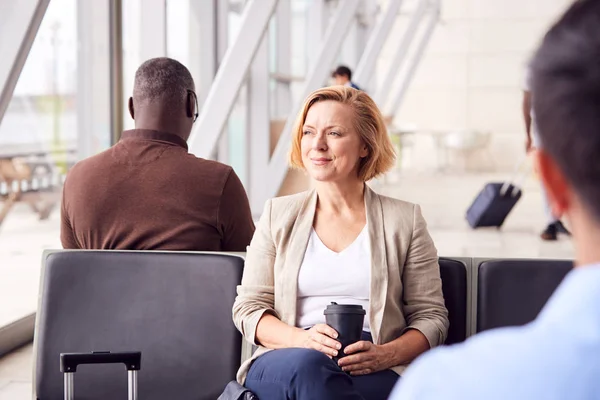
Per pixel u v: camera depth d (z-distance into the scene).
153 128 2.66
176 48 6.56
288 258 2.39
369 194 2.46
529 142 5.89
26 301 4.57
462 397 0.64
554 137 0.66
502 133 18.00
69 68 5.12
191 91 2.74
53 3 4.88
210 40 7.56
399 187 13.77
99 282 2.49
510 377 0.62
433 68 18.06
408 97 18.22
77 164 2.69
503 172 17.58
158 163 2.62
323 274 2.37
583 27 0.65
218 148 8.16
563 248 7.43
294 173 8.95
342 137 2.41
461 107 18.06
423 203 11.45
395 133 16.02
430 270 2.40
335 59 9.02
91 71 5.38
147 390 2.45
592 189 0.64
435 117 18.16
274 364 2.10
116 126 5.64
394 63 14.80
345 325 2.16
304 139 2.46
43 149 4.87
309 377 2.03
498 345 0.65
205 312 2.45
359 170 2.46
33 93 4.74
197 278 2.46
